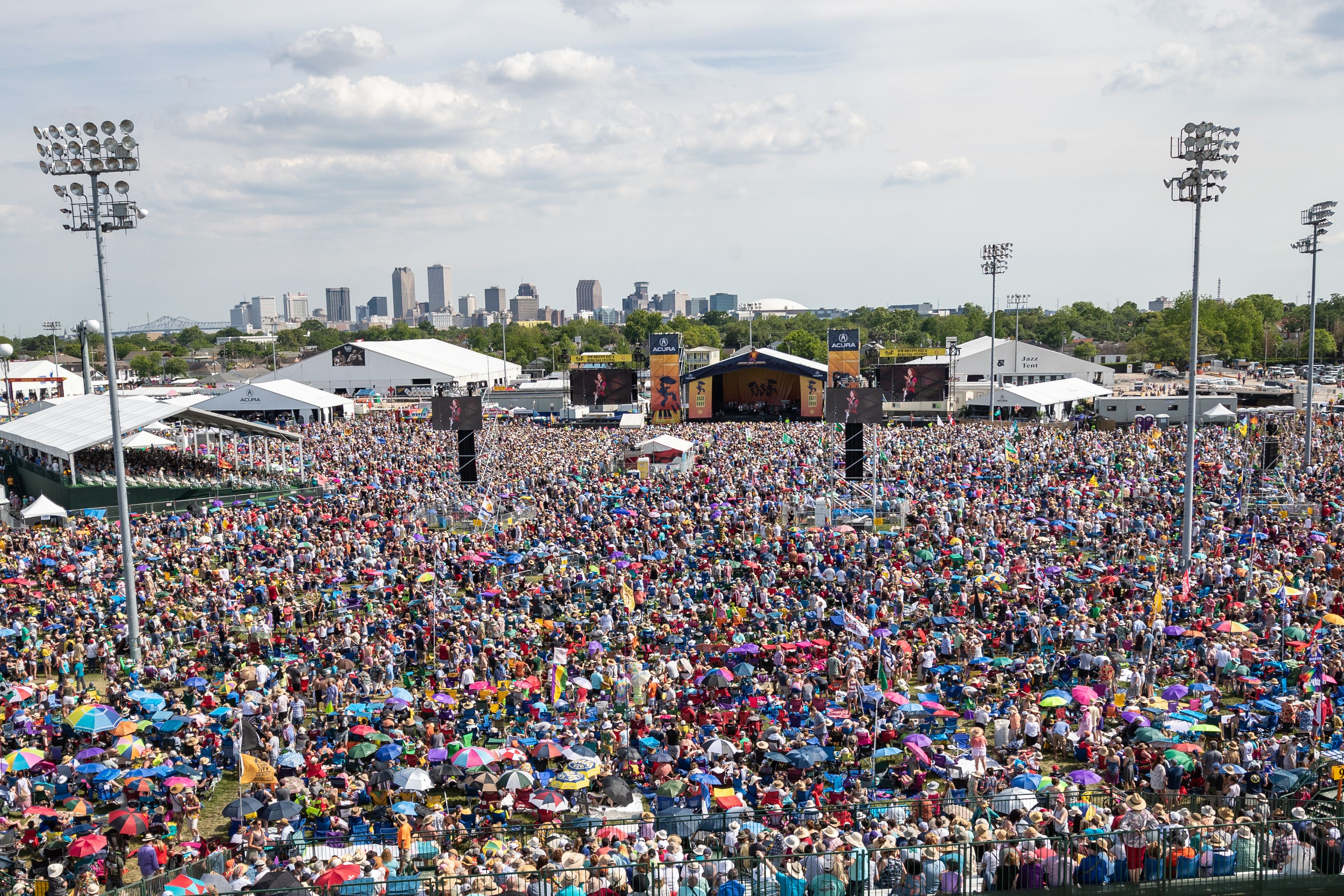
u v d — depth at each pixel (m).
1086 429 105.81
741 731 28.66
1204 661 32.81
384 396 164.88
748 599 40.19
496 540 53.06
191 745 28.45
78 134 39.66
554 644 36.56
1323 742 26.58
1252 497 60.16
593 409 135.00
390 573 45.44
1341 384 161.12
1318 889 18.52
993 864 18.64
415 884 18.59
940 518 53.91
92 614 39.62
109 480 68.69
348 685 32.00
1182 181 47.88
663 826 22.34
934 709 28.56
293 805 22.23
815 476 70.12
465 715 29.84
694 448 87.44
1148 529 52.00
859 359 106.25
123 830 21.61
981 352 145.75
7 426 80.06
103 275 39.72
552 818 23.89
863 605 38.28
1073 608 37.88
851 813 22.28
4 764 24.30
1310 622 35.66
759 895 18.17
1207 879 18.52
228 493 69.19
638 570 45.22
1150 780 25.03
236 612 39.81
